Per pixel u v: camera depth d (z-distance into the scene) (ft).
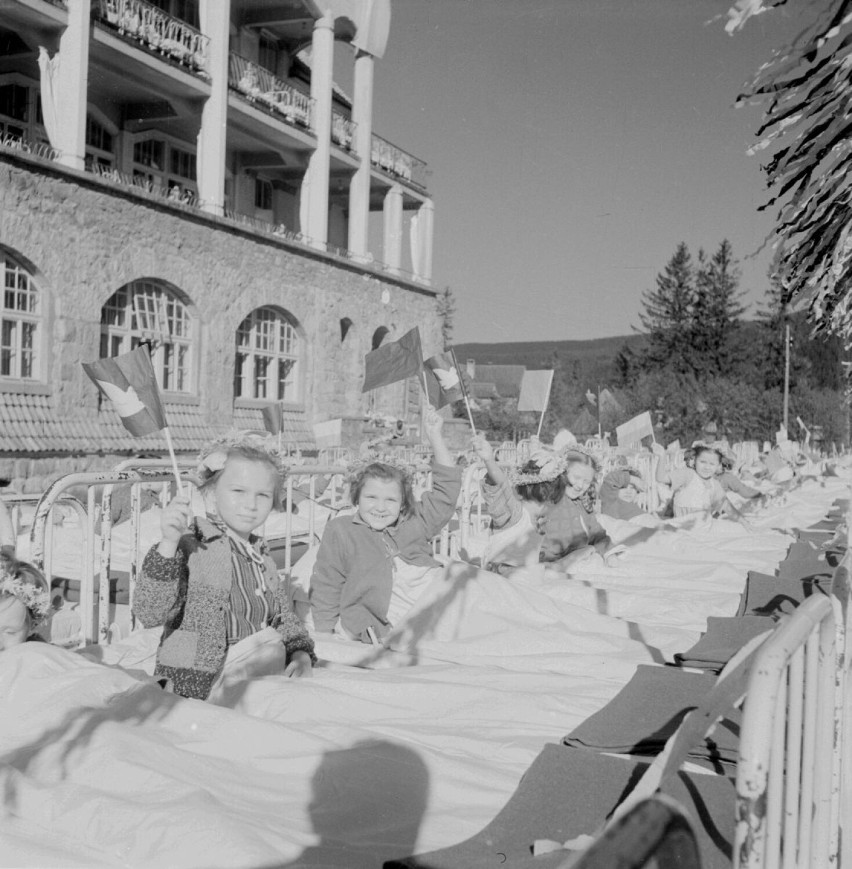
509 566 20.51
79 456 53.16
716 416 142.41
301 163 82.02
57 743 9.45
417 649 15.14
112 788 8.73
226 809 8.44
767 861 5.51
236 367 71.56
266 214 90.43
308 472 19.94
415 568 16.47
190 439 62.13
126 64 60.95
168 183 76.07
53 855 7.55
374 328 86.94
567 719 11.57
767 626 15.96
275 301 72.90
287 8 81.56
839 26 6.68
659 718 11.17
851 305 8.82
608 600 19.02
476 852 7.98
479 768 9.71
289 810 8.73
